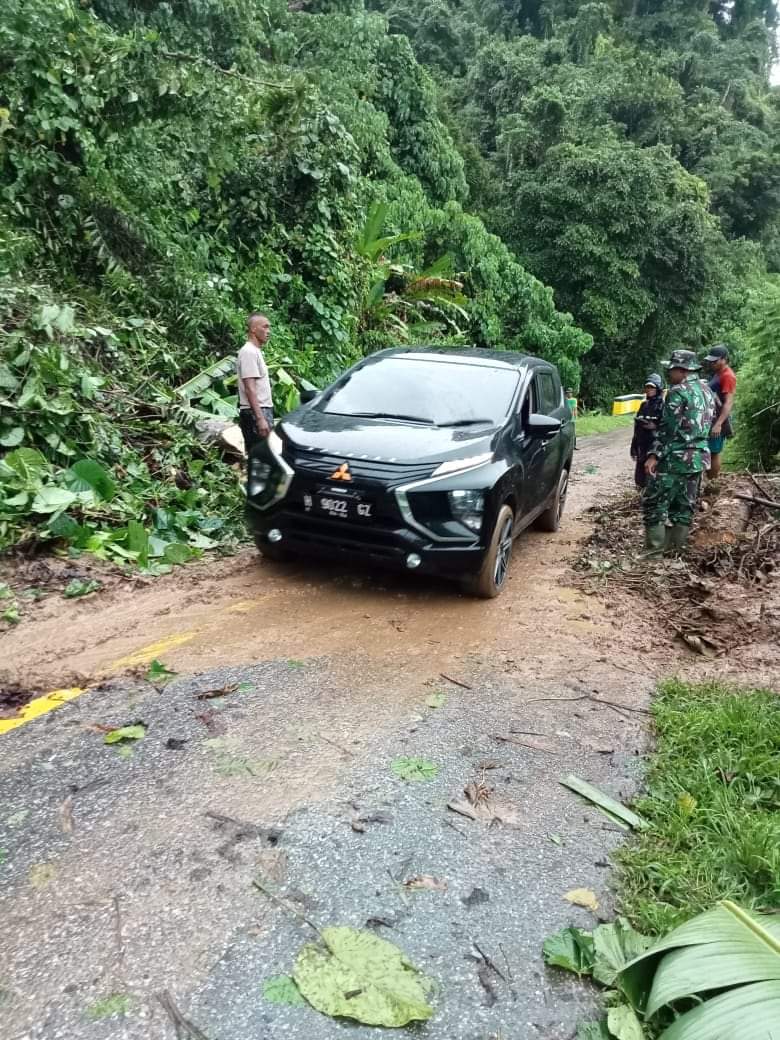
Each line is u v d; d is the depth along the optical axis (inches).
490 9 2518.5
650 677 180.2
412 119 945.5
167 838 111.5
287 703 151.9
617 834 123.0
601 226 1205.1
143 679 157.6
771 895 110.6
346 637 185.2
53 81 311.7
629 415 1027.9
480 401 236.1
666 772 140.5
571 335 1000.2
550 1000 91.8
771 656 195.0
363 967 92.7
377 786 128.0
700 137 1937.7
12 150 319.3
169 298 373.1
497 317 916.0
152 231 371.2
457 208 890.7
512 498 219.5
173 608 195.6
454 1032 86.5
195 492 265.3
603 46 2003.0
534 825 122.9
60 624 182.1
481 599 217.9
